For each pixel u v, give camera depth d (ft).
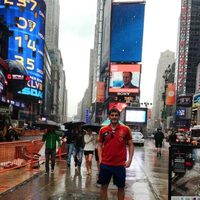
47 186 35.65
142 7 341.00
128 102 311.27
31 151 48.44
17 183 36.04
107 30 489.67
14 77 224.94
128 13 335.06
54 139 46.57
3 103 205.05
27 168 49.03
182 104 335.88
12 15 351.25
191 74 616.80
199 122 242.58
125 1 336.08
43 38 389.19
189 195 19.53
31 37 361.92
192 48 621.31
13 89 226.17
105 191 22.84
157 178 45.52
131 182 41.04
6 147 46.26
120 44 334.85
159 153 85.30
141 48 332.39
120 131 22.75
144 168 57.16
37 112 453.17
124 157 22.80
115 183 22.74
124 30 336.49
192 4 627.87
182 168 19.66
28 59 355.56
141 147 129.08
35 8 368.89
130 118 229.45
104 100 433.07
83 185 37.04
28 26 359.66
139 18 336.08
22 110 350.84
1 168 45.34
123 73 317.01
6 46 294.25
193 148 19.71
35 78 363.15
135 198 31.53
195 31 623.36
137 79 316.19
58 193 32.12
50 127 46.50
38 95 369.30
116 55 334.65
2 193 30.81
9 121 131.75
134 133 140.56
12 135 130.41
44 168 50.85
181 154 19.77
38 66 371.76
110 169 22.50
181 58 627.05
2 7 349.82
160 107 550.36
